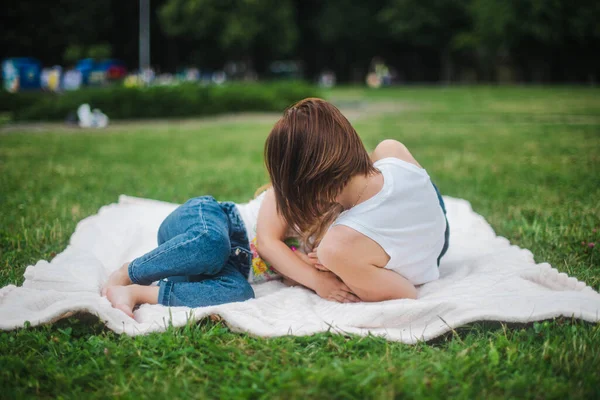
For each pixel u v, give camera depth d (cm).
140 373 220
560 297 263
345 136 262
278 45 4144
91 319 256
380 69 4534
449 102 2294
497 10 3800
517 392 202
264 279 325
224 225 299
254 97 1931
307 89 2045
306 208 266
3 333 246
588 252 361
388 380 206
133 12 4375
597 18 3616
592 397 198
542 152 855
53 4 4069
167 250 282
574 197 526
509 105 2023
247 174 698
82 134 1254
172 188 612
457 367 215
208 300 284
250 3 3853
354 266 273
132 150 959
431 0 4381
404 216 276
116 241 382
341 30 4644
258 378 209
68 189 601
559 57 4100
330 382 201
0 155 884
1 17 3912
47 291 279
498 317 249
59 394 207
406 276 296
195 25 3959
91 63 3644
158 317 265
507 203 518
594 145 920
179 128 1411
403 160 302
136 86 1736
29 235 413
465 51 4497
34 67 2909
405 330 258
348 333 251
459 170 713
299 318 269
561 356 219
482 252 365
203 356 230
